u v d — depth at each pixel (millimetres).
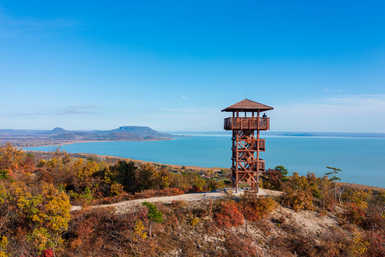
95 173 48594
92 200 36812
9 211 24453
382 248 25047
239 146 34250
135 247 22609
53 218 22156
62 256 21391
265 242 24984
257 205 28938
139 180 48438
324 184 45906
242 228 26469
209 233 25234
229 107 32219
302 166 199625
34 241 21719
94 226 24984
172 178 53406
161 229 25281
